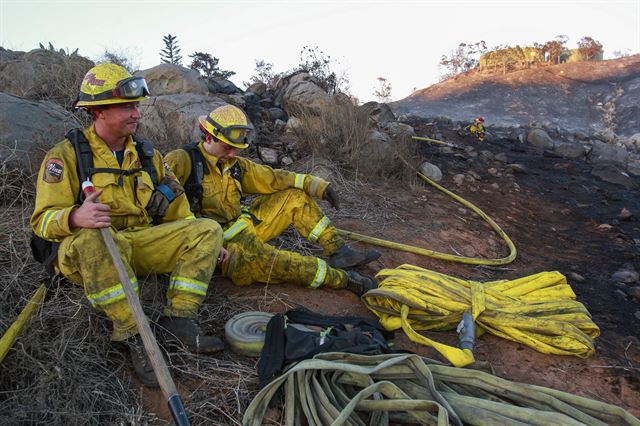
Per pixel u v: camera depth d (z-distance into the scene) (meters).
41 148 4.23
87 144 2.87
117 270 2.53
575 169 8.60
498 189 7.23
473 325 3.34
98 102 2.75
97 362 2.76
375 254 4.14
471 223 5.99
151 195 3.05
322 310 3.64
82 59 6.84
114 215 2.96
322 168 6.09
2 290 3.10
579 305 3.66
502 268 5.09
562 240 6.07
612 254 5.75
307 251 4.46
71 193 2.77
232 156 3.69
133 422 2.54
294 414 2.58
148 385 2.73
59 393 2.56
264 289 3.73
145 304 3.12
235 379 2.84
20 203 4.11
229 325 3.12
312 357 2.85
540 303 3.66
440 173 7.18
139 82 2.81
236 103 7.22
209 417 2.63
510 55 35.97
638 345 3.86
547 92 30.02
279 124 7.11
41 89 6.29
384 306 3.60
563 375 3.27
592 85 31.33
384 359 2.72
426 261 4.86
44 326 2.84
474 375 2.77
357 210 5.59
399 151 6.86
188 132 5.64
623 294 4.77
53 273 2.92
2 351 2.57
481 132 9.54
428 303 3.52
